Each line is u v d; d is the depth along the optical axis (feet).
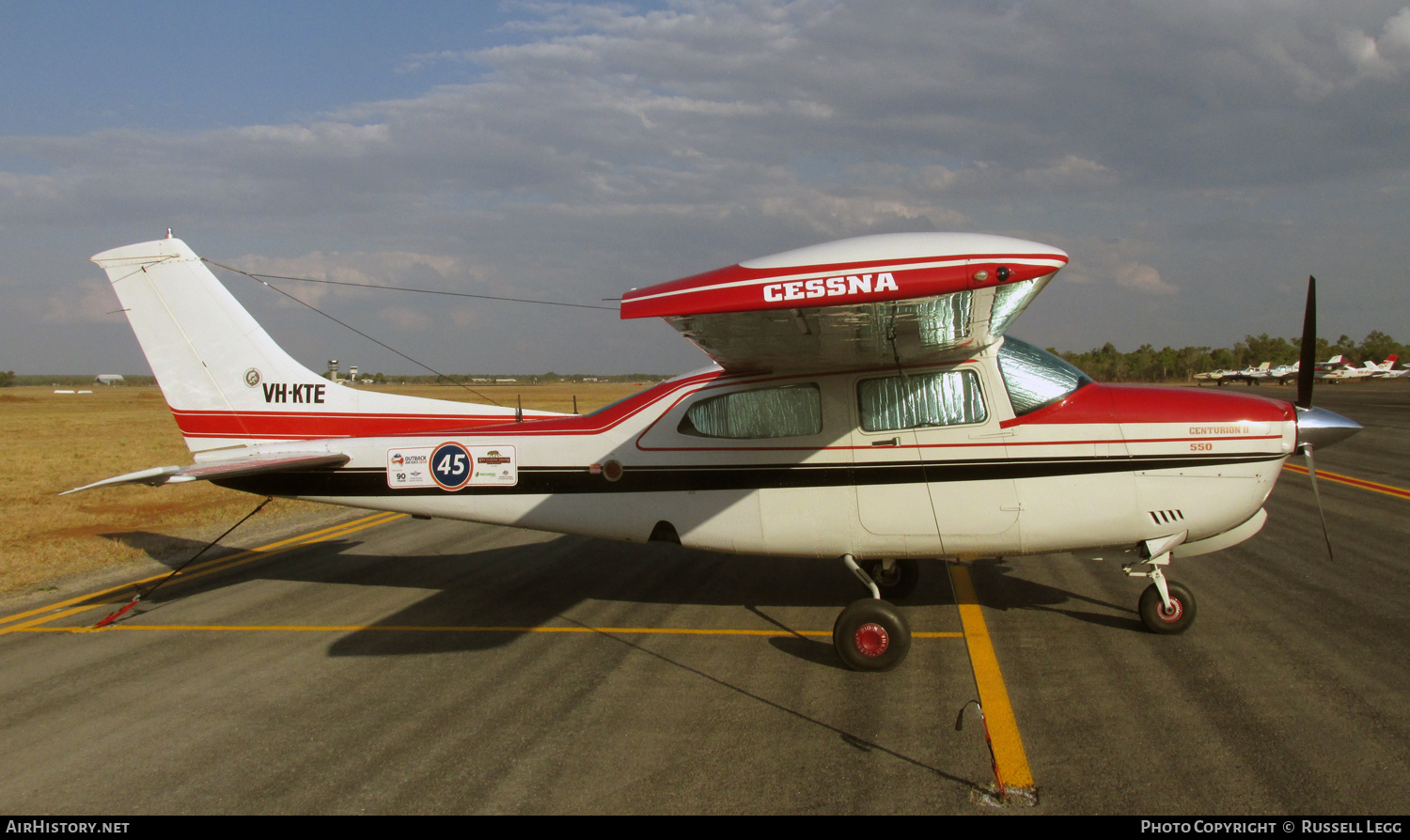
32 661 16.66
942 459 16.57
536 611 19.79
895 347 15.06
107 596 21.81
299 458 19.98
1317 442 16.10
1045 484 16.30
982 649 15.99
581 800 10.61
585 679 15.06
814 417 17.19
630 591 21.44
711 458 17.84
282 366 21.63
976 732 12.30
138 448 66.69
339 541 29.22
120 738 12.89
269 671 15.88
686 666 15.65
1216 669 14.57
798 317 12.48
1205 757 11.27
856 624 14.99
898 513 16.83
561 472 18.93
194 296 21.71
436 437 19.90
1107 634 16.67
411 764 11.77
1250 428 15.92
